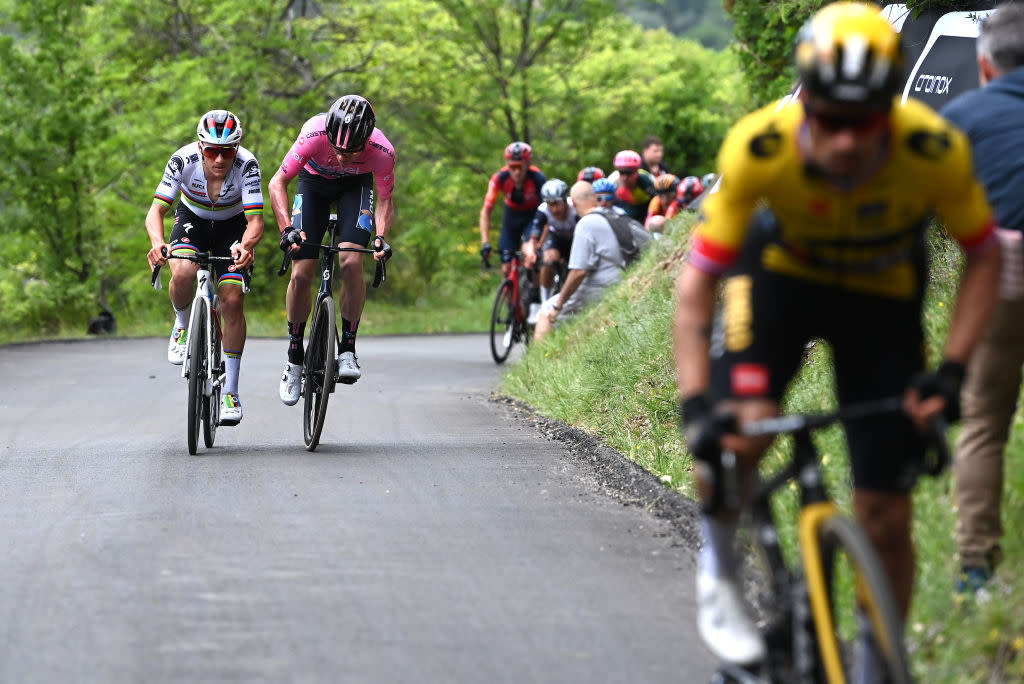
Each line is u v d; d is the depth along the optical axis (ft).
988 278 36.09
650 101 384.06
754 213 36.94
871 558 32.58
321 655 45.91
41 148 283.38
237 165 92.73
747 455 36.37
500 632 48.57
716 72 396.37
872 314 36.81
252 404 118.83
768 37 177.27
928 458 36.55
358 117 86.12
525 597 53.21
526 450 90.74
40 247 298.56
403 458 87.10
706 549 38.73
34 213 287.89
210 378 89.04
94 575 56.49
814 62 32.27
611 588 54.65
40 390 133.49
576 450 89.30
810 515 35.29
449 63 354.74
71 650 46.44
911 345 36.88
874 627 32.53
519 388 124.47
